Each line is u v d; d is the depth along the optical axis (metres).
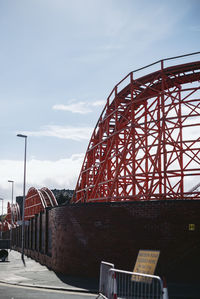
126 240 22.41
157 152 29.03
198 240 20.42
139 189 34.12
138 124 31.50
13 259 42.56
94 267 23.39
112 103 38.62
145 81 33.97
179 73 32.44
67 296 15.24
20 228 69.19
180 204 21.16
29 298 14.66
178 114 33.41
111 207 23.39
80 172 45.53
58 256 26.86
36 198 70.75
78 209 25.23
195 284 19.31
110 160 39.12
